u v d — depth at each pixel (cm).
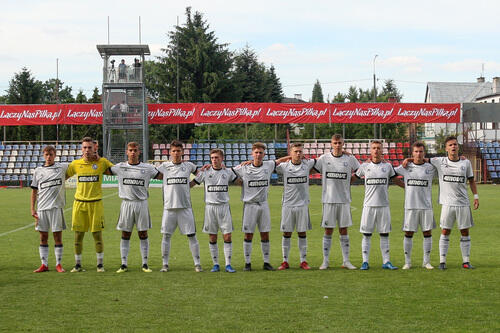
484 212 1936
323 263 927
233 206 2234
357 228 1523
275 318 621
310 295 726
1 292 751
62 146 3925
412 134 4303
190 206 917
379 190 921
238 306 672
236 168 923
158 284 799
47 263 918
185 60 5734
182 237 1353
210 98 5700
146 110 3700
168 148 4062
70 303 690
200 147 4062
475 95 7044
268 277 850
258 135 4938
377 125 5141
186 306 673
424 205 916
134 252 1125
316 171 948
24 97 6106
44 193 913
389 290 753
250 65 6750
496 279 825
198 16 5950
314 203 2362
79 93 5475
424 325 593
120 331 577
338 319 616
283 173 929
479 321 608
